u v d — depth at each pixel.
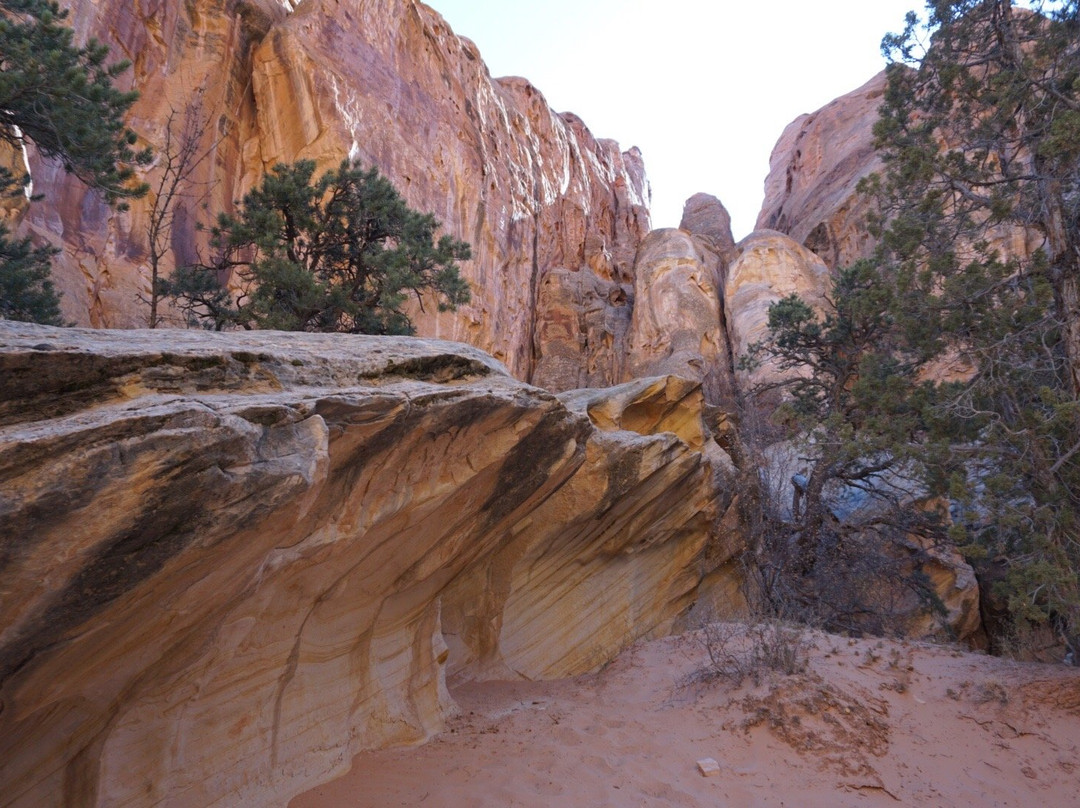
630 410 12.88
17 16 10.87
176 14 22.69
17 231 15.34
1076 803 5.64
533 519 8.59
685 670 8.00
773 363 26.64
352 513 4.47
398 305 15.24
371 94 26.56
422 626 6.47
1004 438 10.07
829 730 6.19
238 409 3.12
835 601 14.70
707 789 5.40
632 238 49.25
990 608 18.03
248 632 4.29
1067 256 9.56
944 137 11.68
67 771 3.61
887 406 12.02
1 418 2.79
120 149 11.24
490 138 35.06
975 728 6.59
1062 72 10.01
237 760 4.40
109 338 3.53
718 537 13.35
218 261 20.86
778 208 52.38
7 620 2.56
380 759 5.41
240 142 23.95
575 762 5.64
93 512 2.63
